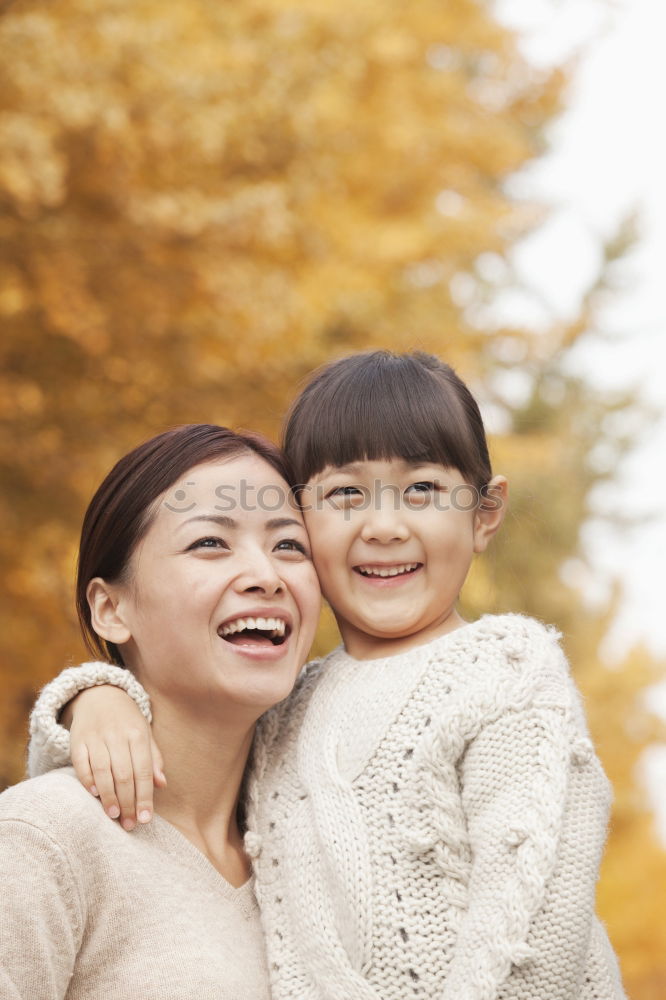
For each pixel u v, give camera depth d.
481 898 2.13
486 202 10.00
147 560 2.33
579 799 2.21
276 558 2.39
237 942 2.23
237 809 2.51
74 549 7.06
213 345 7.52
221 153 7.28
